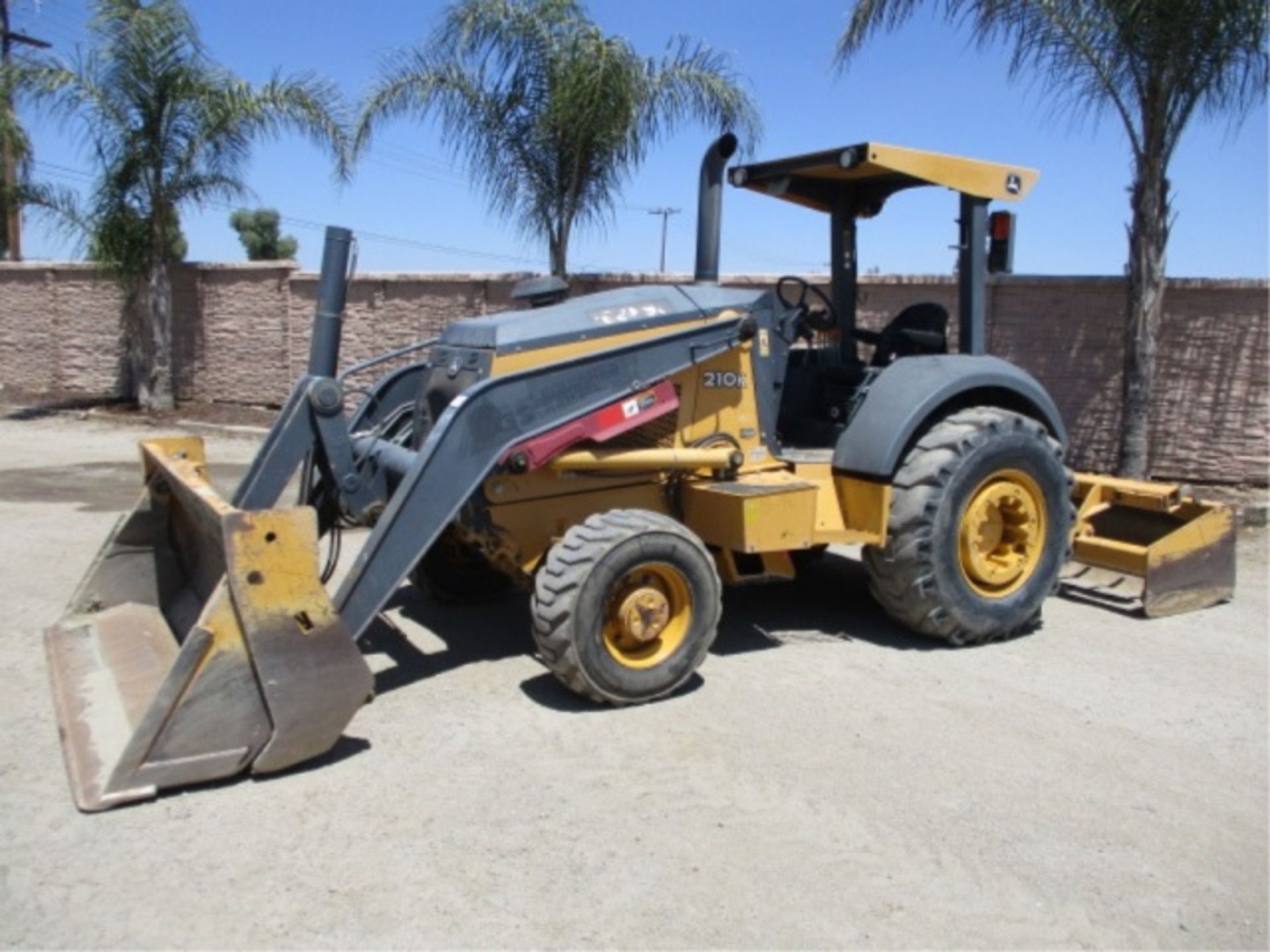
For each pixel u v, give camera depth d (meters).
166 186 14.52
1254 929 3.24
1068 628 6.07
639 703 4.77
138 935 3.09
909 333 6.00
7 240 20.78
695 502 5.31
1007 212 6.33
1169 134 8.37
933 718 4.70
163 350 15.20
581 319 5.13
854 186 6.41
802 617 6.18
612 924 3.18
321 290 5.06
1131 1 7.86
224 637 3.88
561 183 11.57
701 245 5.88
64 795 3.87
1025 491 5.75
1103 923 3.25
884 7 8.72
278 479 4.99
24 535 7.99
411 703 4.80
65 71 13.82
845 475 5.60
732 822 3.78
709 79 11.23
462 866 3.47
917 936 3.16
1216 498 8.88
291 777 4.03
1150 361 8.66
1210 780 4.17
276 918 3.18
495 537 4.98
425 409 5.47
